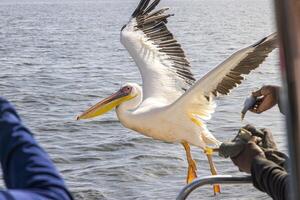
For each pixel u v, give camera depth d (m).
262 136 3.20
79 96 23.97
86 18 100.94
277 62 1.71
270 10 1.73
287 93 1.67
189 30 59.53
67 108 21.47
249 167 3.06
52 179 1.89
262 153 3.04
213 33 54.56
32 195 1.81
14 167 1.91
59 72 32.00
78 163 14.30
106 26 76.12
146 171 13.40
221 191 11.20
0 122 2.00
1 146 1.97
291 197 1.81
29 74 31.12
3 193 1.81
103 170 13.52
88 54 41.75
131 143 15.60
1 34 63.88
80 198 11.97
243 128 3.24
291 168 1.72
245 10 117.50
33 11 137.12
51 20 94.81
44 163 1.92
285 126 1.70
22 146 1.95
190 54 36.53
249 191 11.08
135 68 33.03
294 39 1.65
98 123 17.81
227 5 158.75
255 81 20.62
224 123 16.19
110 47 46.88
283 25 1.65
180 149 14.86
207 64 31.36
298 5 1.64
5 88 26.08
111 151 15.20
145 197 11.94
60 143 16.08
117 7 168.25
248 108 3.31
